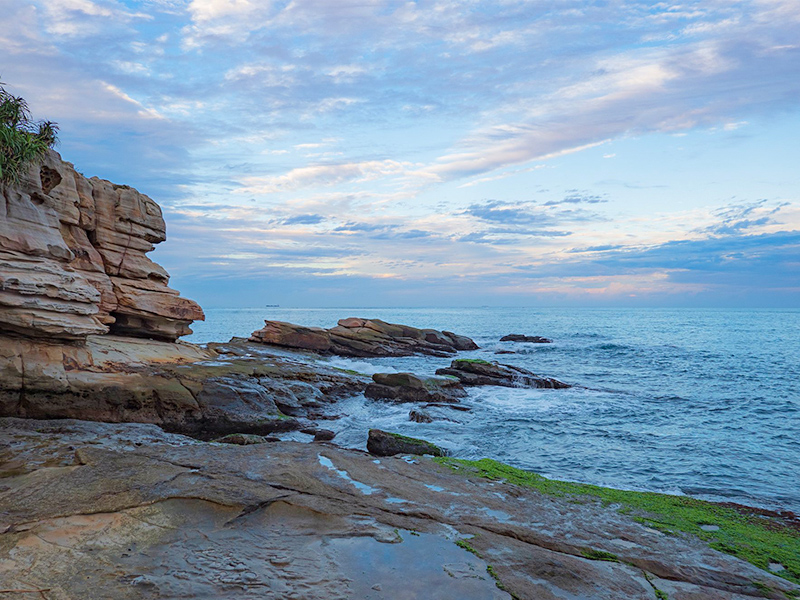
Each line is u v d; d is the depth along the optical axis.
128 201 23.19
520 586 5.30
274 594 4.92
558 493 8.88
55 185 19.03
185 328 25.09
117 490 6.98
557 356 48.78
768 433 19.02
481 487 8.68
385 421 20.55
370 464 9.34
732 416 22.16
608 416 22.03
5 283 13.84
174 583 4.99
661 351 51.81
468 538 6.38
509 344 61.53
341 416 21.11
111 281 22.09
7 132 14.88
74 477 7.43
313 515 6.71
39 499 6.64
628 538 6.98
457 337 55.19
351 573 5.39
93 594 4.74
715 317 186.75
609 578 5.68
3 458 9.32
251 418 17.72
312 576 5.29
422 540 6.23
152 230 24.41
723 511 8.91
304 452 9.63
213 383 18.23
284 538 6.10
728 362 42.66
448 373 31.56
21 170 15.72
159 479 7.46
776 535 7.79
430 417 20.55
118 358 19.00
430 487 8.35
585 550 6.39
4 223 14.68
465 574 5.47
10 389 14.23
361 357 43.88
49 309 14.81
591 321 147.75
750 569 6.28
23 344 14.84
